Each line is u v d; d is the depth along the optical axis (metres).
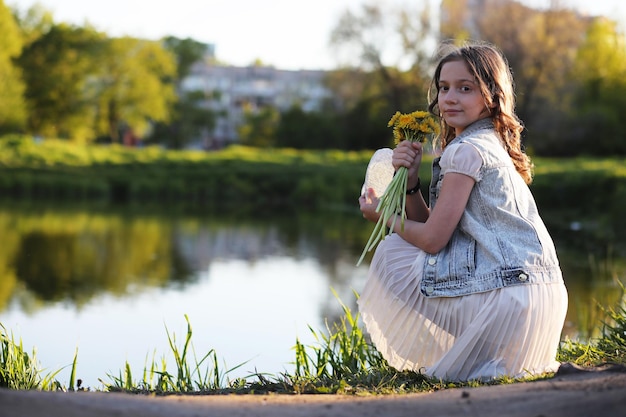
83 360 5.83
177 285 10.02
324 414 2.10
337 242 15.35
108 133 51.69
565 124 36.31
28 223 18.36
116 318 7.69
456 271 2.87
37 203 25.47
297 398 2.38
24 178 29.23
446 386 2.75
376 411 2.13
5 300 8.73
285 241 15.45
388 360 3.10
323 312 8.06
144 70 47.75
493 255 2.83
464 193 2.87
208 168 32.47
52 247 13.98
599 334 5.08
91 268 11.55
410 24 38.41
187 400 2.21
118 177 30.36
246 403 2.23
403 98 39.38
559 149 36.72
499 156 2.91
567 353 3.53
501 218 2.87
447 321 2.90
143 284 10.09
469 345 2.81
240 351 6.07
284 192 29.64
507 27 35.78
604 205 17.48
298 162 34.91
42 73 43.53
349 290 9.60
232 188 29.92
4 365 3.69
